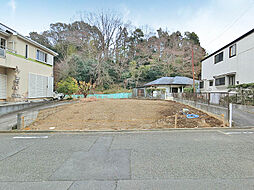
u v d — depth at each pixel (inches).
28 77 473.1
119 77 1124.5
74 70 994.1
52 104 475.5
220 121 265.9
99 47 1043.9
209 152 133.4
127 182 88.4
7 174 99.1
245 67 440.5
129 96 914.7
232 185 84.7
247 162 113.8
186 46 1254.9
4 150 142.8
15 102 414.0
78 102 519.2
